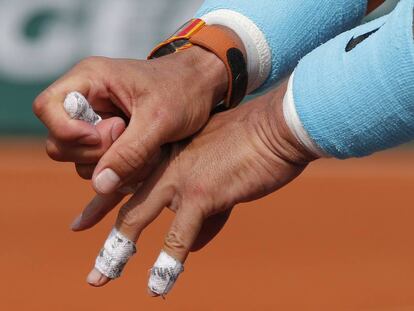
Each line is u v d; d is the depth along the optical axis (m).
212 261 7.14
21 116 12.00
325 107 2.94
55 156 2.99
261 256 7.38
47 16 11.70
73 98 2.96
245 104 3.02
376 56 2.92
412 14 2.91
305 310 6.18
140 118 2.98
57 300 6.09
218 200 2.98
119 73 2.99
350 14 3.08
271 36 3.08
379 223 8.71
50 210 8.73
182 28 3.10
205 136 3.00
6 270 6.73
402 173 11.13
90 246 7.37
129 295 6.13
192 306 6.10
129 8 11.57
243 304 6.22
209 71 3.05
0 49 11.77
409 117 2.91
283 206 9.19
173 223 2.98
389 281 6.83
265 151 2.98
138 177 3.00
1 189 9.64
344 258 7.45
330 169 11.25
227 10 3.10
